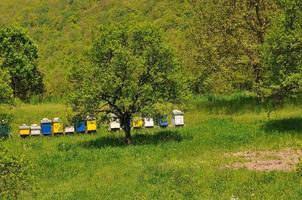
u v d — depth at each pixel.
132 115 46.78
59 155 42.59
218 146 42.78
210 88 66.12
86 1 135.00
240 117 56.12
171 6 113.62
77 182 33.78
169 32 100.06
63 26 125.44
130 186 31.31
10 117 58.81
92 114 47.19
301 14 46.66
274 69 47.41
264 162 36.03
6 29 89.50
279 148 40.69
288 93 48.78
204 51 63.62
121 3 125.88
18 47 89.88
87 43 110.56
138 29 48.38
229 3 63.53
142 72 47.41
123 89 45.59
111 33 48.16
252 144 42.81
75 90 47.72
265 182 30.45
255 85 52.09
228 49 62.59
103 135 52.62
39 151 45.38
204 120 56.94
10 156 23.95
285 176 31.23
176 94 47.84
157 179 32.66
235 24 62.75
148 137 48.75
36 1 144.00
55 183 34.22
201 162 36.94
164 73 47.53
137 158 39.78
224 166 35.34
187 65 66.19
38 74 92.25
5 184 23.64
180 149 42.28
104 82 45.06
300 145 41.06
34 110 72.88
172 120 56.12
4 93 51.25
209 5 65.19
